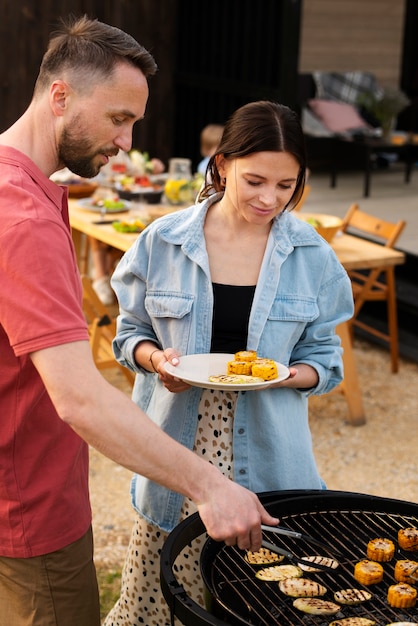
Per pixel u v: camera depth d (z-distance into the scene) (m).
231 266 2.17
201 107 8.48
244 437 2.15
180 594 1.63
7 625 1.92
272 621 1.67
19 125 1.74
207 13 8.23
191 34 8.48
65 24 1.71
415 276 6.36
